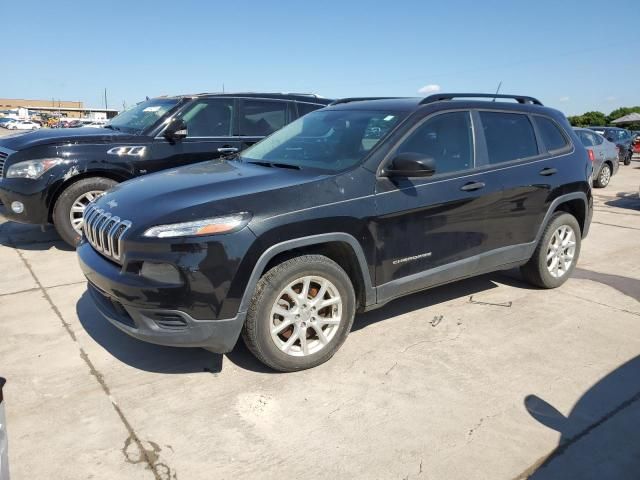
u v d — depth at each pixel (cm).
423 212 378
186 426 288
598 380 342
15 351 369
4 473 182
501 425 293
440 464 262
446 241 398
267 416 298
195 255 298
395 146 374
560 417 302
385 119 399
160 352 371
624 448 276
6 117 7838
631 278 553
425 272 391
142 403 309
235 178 353
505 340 397
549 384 337
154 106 685
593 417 302
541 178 460
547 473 257
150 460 261
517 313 448
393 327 416
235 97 693
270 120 713
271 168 384
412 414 302
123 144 608
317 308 343
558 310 457
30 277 523
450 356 371
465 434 285
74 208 595
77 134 614
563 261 507
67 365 351
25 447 269
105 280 318
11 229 730
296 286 336
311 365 347
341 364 356
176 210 308
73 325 412
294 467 258
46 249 627
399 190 366
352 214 343
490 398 320
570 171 489
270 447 272
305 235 325
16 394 316
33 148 576
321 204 332
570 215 504
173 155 637
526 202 450
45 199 578
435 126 402
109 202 358
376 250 358
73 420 292
